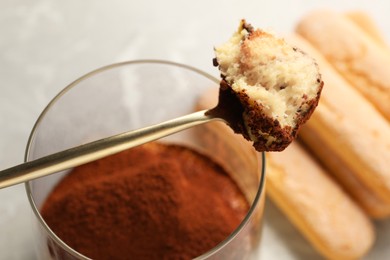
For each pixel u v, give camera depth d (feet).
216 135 0.74
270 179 0.79
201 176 0.75
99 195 0.70
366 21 0.95
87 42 0.96
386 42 0.98
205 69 0.95
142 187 0.70
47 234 0.57
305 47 0.86
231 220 0.70
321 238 0.77
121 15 0.99
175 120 0.57
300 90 0.57
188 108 0.77
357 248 0.77
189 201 0.70
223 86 0.59
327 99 0.81
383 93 0.85
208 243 0.67
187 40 0.98
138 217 0.68
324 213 0.78
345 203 0.79
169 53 0.96
